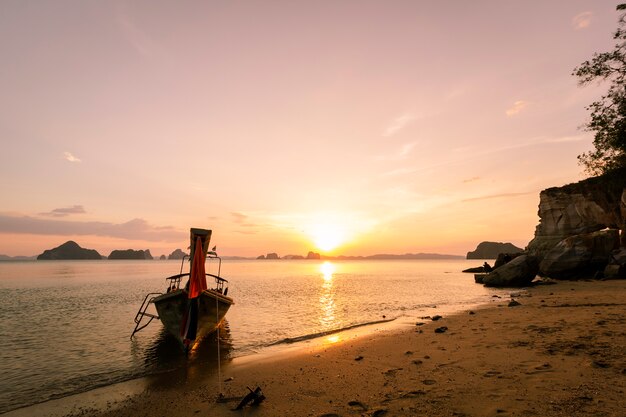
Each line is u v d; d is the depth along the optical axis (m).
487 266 62.72
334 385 8.06
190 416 7.03
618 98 14.51
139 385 9.59
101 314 24.28
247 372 9.92
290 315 22.38
